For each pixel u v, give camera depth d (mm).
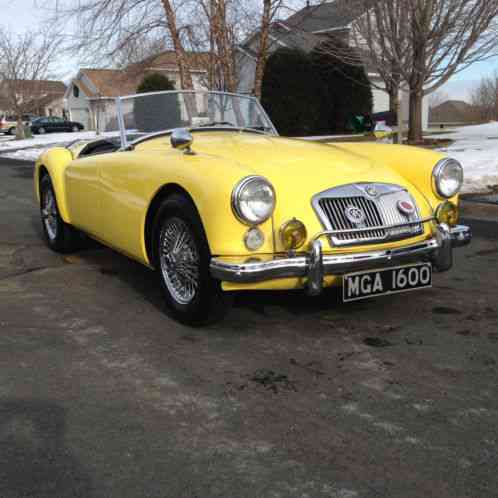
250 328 3277
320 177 3158
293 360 2861
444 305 3613
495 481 1923
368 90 22484
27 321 3410
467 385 2586
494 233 5582
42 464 2037
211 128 4434
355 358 2873
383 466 2006
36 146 23406
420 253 3168
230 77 13336
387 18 11883
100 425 2283
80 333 3229
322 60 21266
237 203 2766
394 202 3225
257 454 2084
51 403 2457
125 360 2877
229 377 2686
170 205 3152
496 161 9742
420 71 12109
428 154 3533
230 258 2859
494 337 3111
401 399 2467
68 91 44844
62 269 4539
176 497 1860
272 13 13133
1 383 2637
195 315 3189
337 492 1873
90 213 4168
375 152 3760
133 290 3996
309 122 21328
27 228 6156
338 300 3725
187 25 13438
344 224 3027
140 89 21578
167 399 2486
